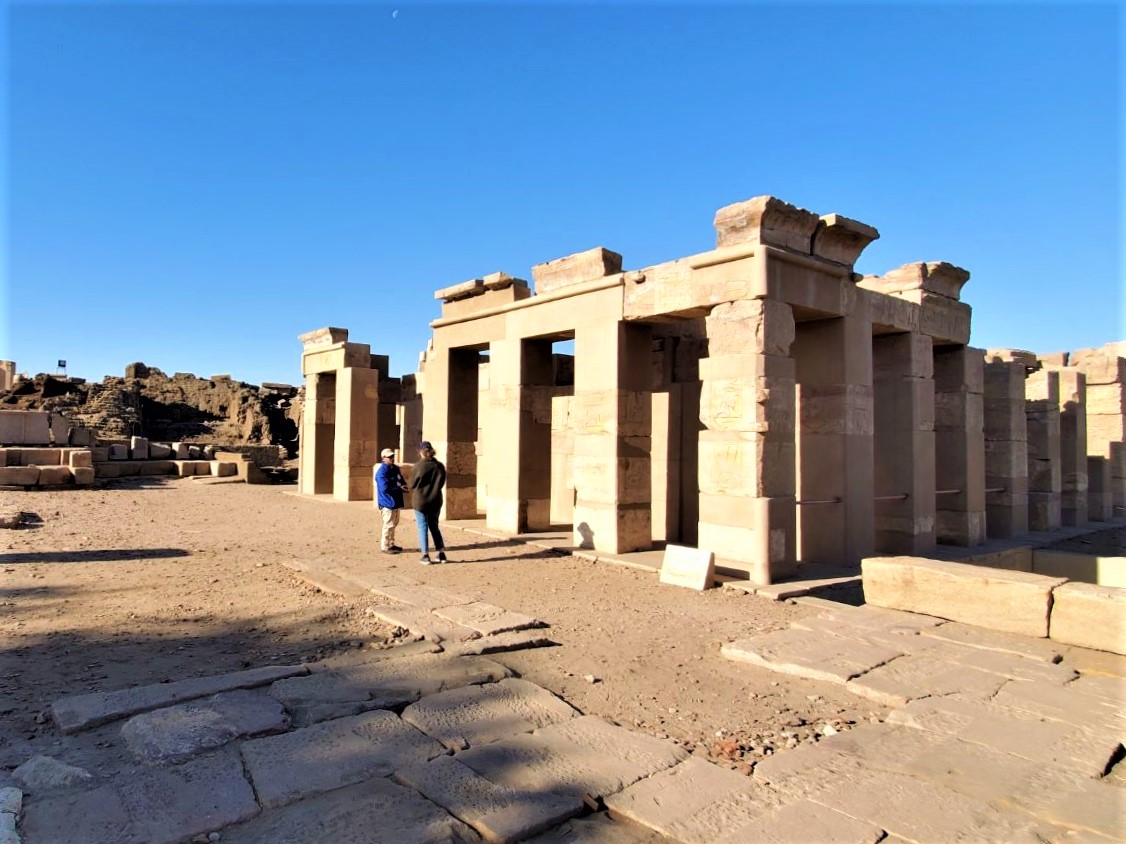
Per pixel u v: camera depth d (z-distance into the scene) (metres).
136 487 19.88
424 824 3.21
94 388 38.03
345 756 3.83
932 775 3.77
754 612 7.22
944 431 12.10
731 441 8.68
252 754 3.82
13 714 4.34
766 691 5.09
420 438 17.81
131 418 34.28
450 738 4.09
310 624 6.47
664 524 12.02
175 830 3.10
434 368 14.19
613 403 10.12
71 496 16.80
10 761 3.73
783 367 8.62
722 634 6.45
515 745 4.04
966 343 12.00
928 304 11.18
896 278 11.38
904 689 4.93
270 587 7.91
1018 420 13.33
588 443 10.50
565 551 10.32
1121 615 5.73
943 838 3.19
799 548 9.98
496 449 12.49
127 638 5.93
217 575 8.46
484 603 7.17
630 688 5.11
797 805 3.47
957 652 5.74
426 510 9.45
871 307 10.04
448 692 4.78
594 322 10.52
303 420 19.61
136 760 3.76
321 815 3.27
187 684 4.72
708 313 9.55
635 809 3.41
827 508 9.69
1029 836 3.21
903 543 10.70
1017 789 3.62
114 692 4.54
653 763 3.88
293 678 4.95
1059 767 3.86
